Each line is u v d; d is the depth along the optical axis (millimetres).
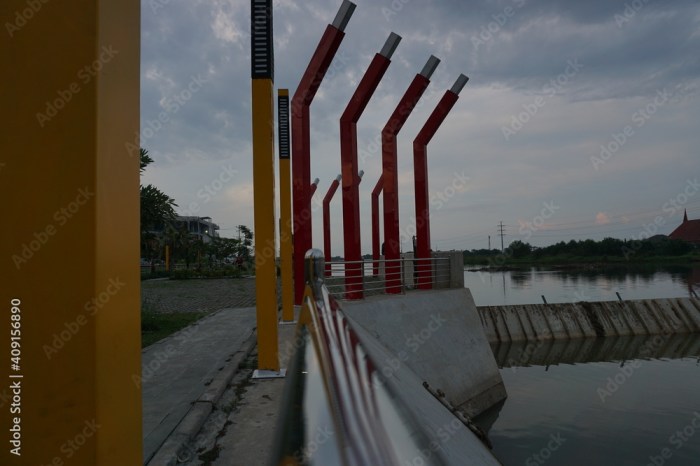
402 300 11305
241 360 8125
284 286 12422
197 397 5953
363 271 11055
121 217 1411
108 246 1323
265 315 7246
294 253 14688
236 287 29312
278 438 993
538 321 26703
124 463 1403
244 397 6180
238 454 4430
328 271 12164
